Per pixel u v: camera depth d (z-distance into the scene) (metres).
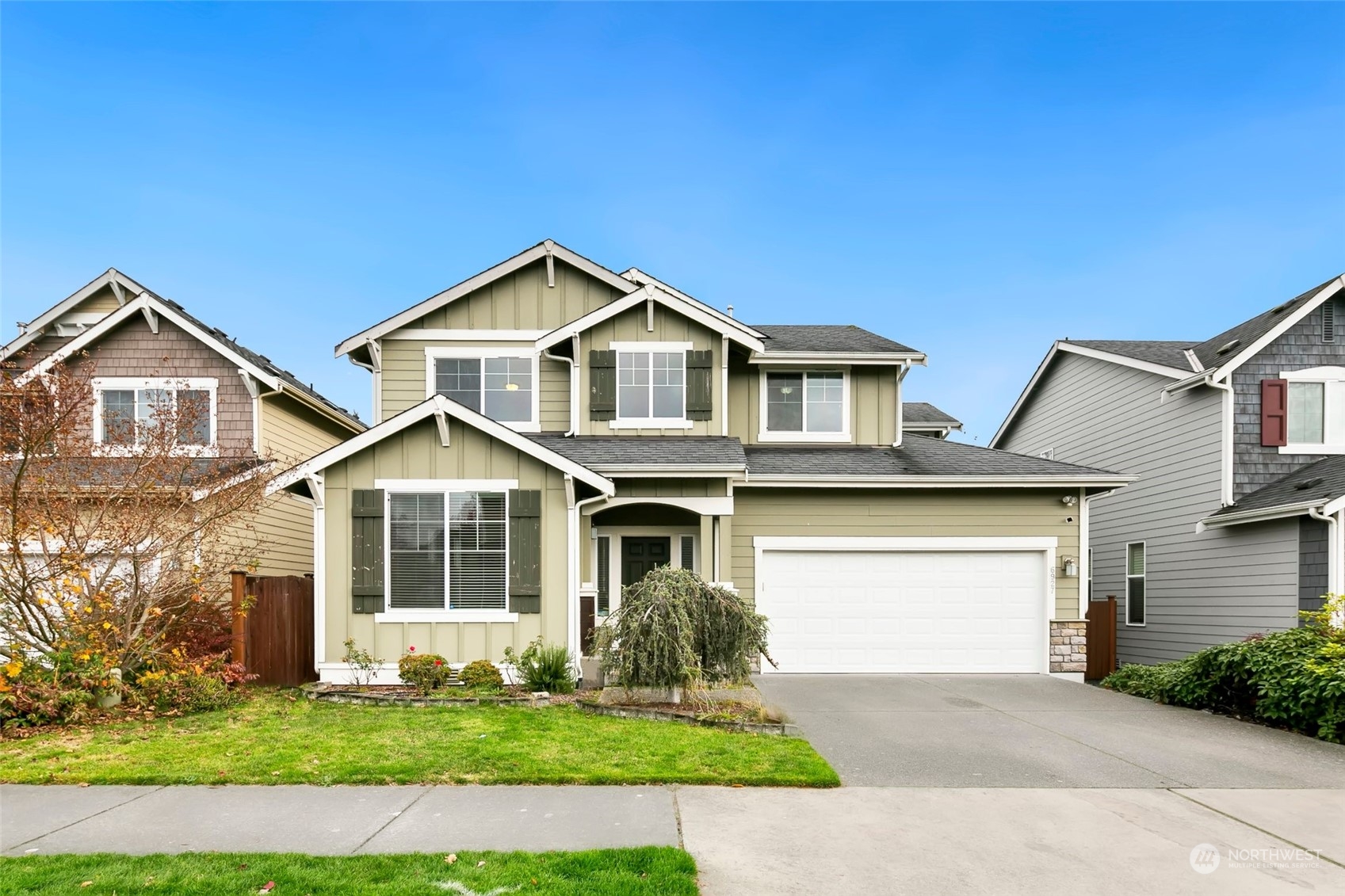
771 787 6.05
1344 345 13.59
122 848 4.75
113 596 8.99
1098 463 17.41
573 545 10.36
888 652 12.50
